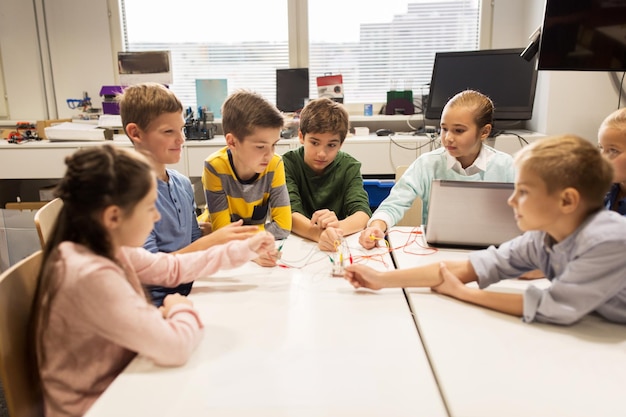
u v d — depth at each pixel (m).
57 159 3.09
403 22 3.56
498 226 1.32
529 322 0.91
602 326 0.90
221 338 0.86
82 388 0.83
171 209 1.35
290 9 3.52
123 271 0.83
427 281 1.06
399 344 0.83
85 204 0.77
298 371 0.75
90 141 3.12
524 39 3.39
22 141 3.16
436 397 0.69
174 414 0.65
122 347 0.85
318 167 1.76
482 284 1.07
